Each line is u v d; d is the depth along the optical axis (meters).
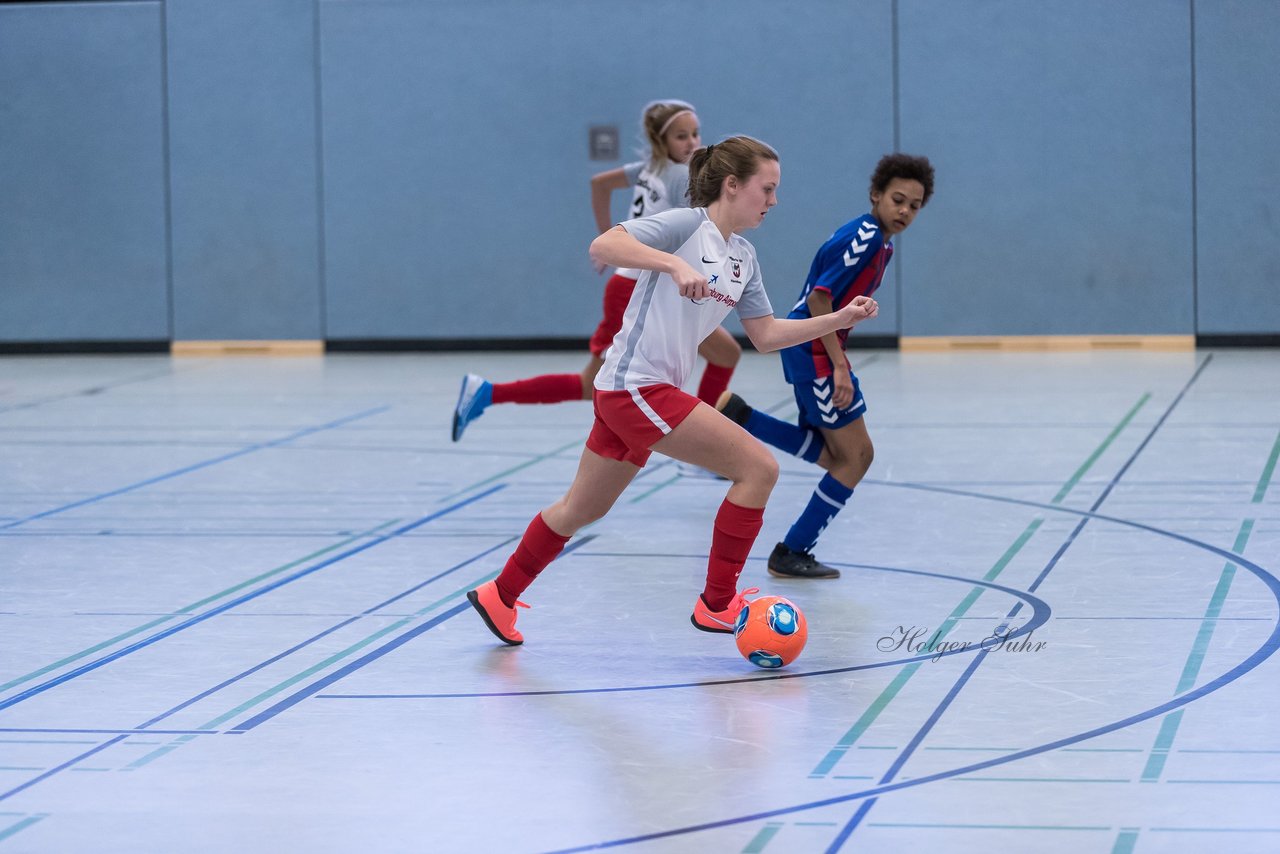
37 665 7.49
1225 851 4.87
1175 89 24.05
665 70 25.02
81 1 25.92
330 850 5.06
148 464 14.26
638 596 8.85
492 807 5.44
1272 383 19.06
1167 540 10.00
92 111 26.09
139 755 6.08
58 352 26.69
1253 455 13.41
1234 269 24.19
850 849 4.96
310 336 26.25
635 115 25.14
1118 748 5.92
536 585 9.17
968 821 5.18
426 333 26.03
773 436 9.34
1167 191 24.22
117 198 26.28
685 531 10.80
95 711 6.70
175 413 18.20
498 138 25.48
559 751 6.07
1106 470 12.90
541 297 25.72
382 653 7.65
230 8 25.73
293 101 25.81
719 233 7.26
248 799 5.56
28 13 25.97
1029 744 6.00
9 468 14.09
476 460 14.26
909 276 24.98
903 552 9.90
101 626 8.28
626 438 7.31
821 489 9.20
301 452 14.92
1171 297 24.38
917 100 24.59
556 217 25.55
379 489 12.73
